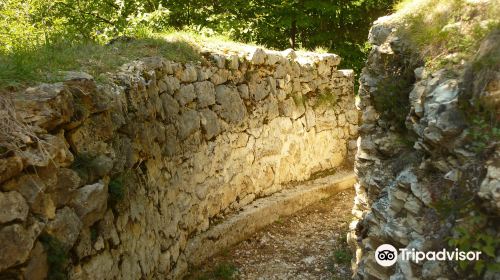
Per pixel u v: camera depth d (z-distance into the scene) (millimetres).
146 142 5008
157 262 5160
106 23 9984
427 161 3750
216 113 6883
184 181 6039
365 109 5098
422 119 3828
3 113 3168
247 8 11031
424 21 4551
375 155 4902
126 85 4742
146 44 6273
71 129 3699
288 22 11492
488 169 3133
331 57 9859
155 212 5199
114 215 4238
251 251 6793
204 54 6941
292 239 7199
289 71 8688
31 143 3207
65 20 9641
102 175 3975
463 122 3453
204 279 5906
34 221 3105
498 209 2988
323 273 6105
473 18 4020
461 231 3135
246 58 7605
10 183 2994
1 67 3607
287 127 8531
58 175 3418
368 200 4863
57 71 4023
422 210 3713
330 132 9711
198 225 6371
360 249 4945
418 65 4309
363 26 12734
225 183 7059
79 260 3598
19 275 2963
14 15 8297
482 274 3055
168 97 5742
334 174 9656
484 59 3512
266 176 8055
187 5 10164
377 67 4914
